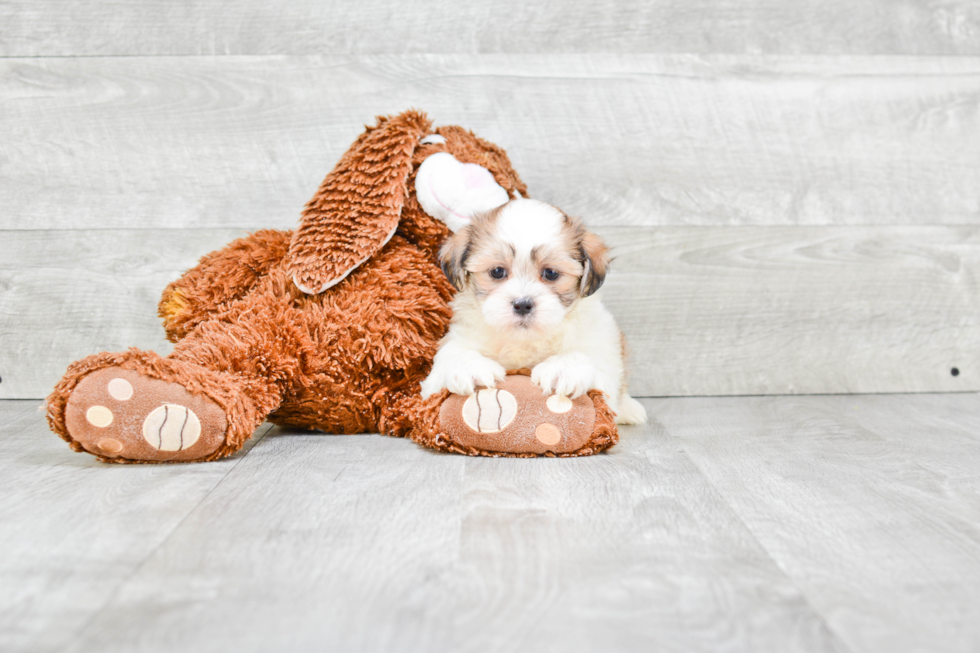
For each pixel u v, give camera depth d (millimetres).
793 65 2258
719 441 1746
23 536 1139
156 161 2193
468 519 1217
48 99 2164
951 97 2295
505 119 2230
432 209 1778
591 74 2227
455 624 896
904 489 1391
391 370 1752
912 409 2127
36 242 2199
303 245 1752
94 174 2189
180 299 1836
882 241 2318
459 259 1681
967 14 2281
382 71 2201
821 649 855
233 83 2184
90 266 2213
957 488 1399
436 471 1474
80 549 1095
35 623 892
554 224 1665
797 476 1463
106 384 1424
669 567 1050
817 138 2279
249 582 996
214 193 2209
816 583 1010
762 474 1476
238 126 2195
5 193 2182
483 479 1422
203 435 1476
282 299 1749
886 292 2334
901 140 2297
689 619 913
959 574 1042
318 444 1690
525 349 1700
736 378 2332
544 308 1588
